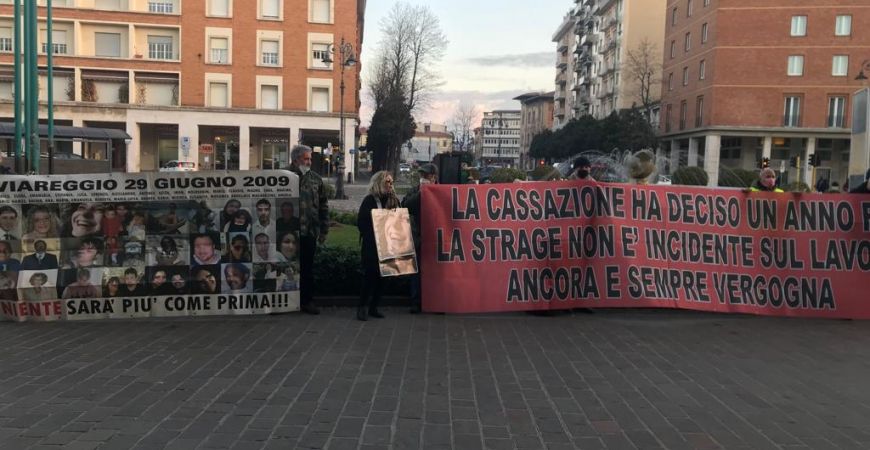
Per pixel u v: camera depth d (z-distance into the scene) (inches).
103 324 272.8
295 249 290.0
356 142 2161.7
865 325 291.3
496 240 300.2
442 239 299.3
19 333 255.8
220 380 199.2
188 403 179.0
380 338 253.9
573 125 2721.5
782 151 2113.7
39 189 274.8
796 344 255.8
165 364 215.0
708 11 2119.8
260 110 1833.2
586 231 302.2
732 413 179.6
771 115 2033.7
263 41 1835.6
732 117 2058.3
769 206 304.8
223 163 1892.2
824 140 2078.0
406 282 322.7
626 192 304.7
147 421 165.5
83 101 1753.2
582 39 3885.3
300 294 294.7
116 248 280.7
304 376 204.4
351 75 1868.8
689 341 258.8
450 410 177.3
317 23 1843.0
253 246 288.7
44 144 1216.2
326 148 1877.5
